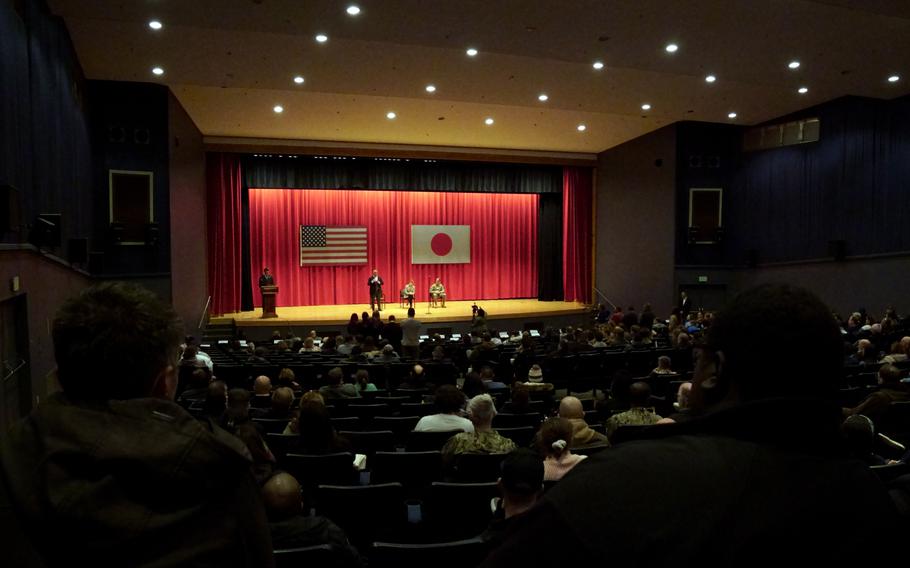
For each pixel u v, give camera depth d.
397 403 7.68
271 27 11.01
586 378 10.95
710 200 21.86
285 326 19.52
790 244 20.41
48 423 1.01
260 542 1.08
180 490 0.98
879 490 0.89
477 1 10.11
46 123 10.11
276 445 5.15
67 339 1.07
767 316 0.92
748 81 14.63
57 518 0.91
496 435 4.51
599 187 24.47
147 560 0.94
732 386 0.97
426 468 4.77
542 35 11.53
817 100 17.52
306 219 23.88
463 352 12.00
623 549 0.78
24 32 8.87
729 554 0.77
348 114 18.02
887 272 17.61
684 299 20.39
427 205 25.39
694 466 0.84
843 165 18.84
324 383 9.99
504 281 26.34
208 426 1.07
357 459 4.86
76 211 12.73
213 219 20.62
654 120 19.75
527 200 26.48
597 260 24.58
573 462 3.95
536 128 20.09
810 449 0.88
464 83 15.06
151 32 11.86
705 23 11.09
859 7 9.91
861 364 8.95
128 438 0.98
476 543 2.69
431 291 23.22
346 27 11.07
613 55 12.63
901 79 14.70
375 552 2.74
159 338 1.13
